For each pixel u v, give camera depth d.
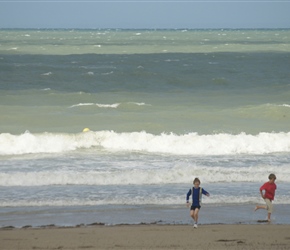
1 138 77.88
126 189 58.56
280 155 76.06
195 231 42.91
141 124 90.50
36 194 56.12
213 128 89.19
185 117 97.50
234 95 124.06
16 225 45.84
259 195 56.88
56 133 81.38
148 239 39.88
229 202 54.38
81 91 126.69
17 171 65.12
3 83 131.62
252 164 70.38
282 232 42.62
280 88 133.12
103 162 70.19
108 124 91.44
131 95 121.62
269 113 99.75
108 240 39.47
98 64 178.88
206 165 69.44
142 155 74.75
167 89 131.50
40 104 110.12
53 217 48.53
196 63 182.75
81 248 37.09
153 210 51.28
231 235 41.41
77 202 53.41
